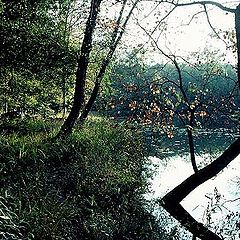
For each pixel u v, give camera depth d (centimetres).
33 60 1784
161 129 1019
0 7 1664
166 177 1656
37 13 1783
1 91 1900
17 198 853
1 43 1723
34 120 2048
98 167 1269
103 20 1563
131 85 1012
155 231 1009
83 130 1728
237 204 1296
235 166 1850
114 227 935
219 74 986
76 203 1012
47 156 1319
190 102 984
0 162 1134
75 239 852
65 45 1838
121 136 1639
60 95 2259
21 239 700
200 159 1984
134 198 1173
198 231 900
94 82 1956
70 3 1831
